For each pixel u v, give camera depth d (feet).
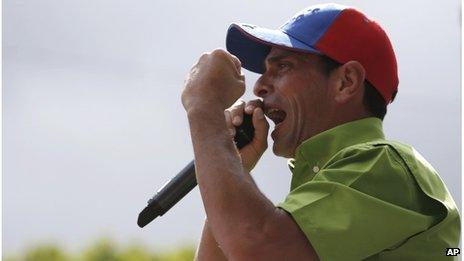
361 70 25.21
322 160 25.11
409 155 23.85
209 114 23.70
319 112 25.44
